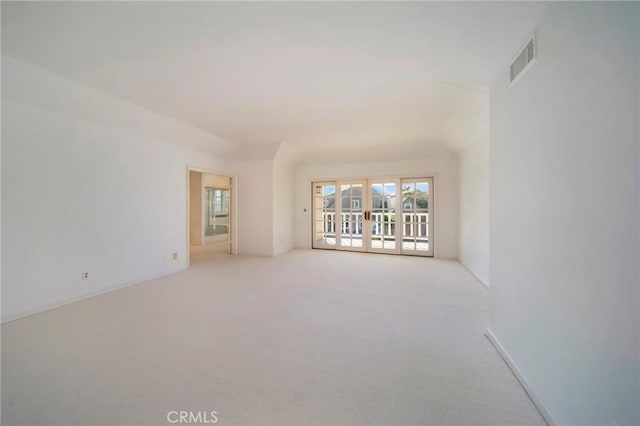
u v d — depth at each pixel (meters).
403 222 5.94
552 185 1.33
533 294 1.51
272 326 2.43
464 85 2.47
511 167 1.78
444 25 1.63
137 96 2.95
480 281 3.83
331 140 5.01
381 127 4.12
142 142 3.90
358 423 1.35
